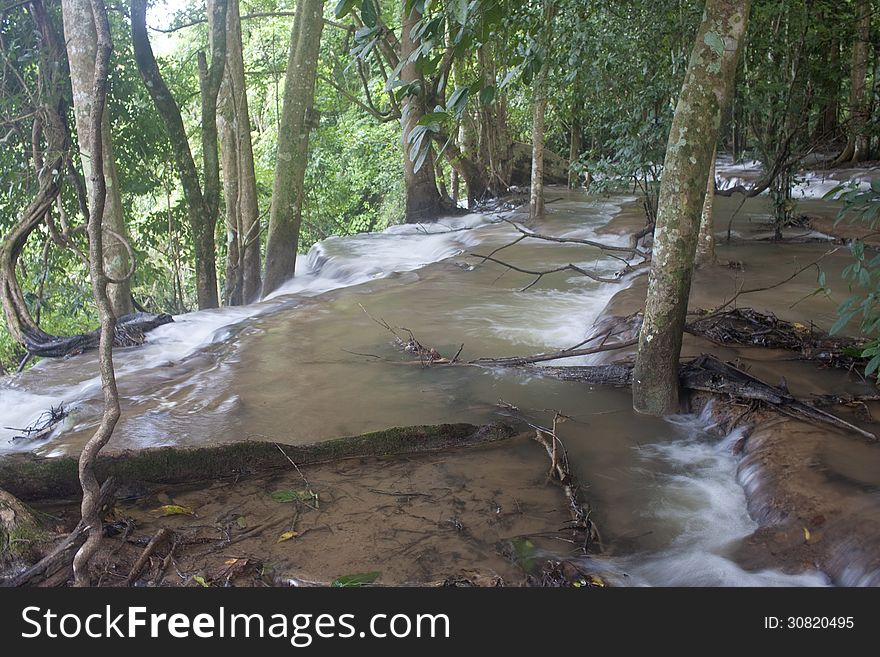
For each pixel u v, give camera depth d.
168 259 15.36
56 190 8.39
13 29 9.26
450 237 14.34
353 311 8.79
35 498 4.50
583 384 6.30
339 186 23.05
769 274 9.20
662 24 9.49
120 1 12.03
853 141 18.88
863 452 4.57
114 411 3.71
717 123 4.99
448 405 5.90
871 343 4.57
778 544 3.95
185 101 15.14
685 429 5.42
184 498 4.58
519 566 3.82
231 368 6.87
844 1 13.52
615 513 4.38
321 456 5.02
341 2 4.04
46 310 12.23
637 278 9.22
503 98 18.64
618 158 11.04
